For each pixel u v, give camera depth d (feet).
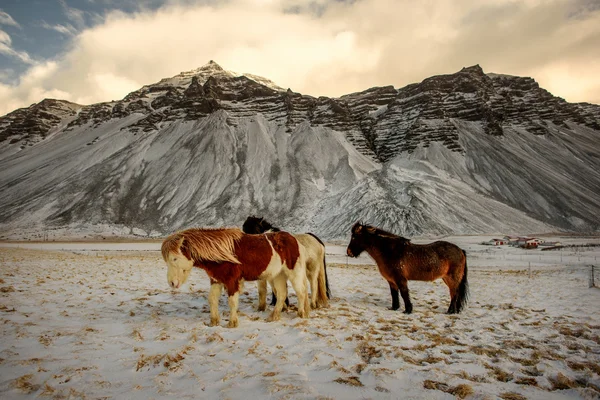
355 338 21.94
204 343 20.20
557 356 19.84
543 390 15.31
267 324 25.26
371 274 71.36
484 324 27.58
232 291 24.48
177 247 23.59
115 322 24.31
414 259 31.81
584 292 48.08
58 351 17.66
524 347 21.65
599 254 159.63
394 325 26.21
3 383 13.66
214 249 23.72
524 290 50.37
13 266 57.77
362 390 14.33
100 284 41.55
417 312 32.27
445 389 14.73
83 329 21.67
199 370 15.92
